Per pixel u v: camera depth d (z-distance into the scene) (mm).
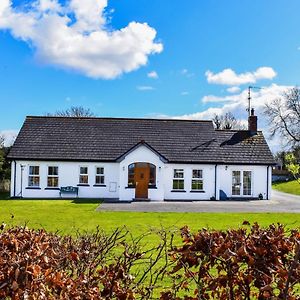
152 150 35219
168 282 6316
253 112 40875
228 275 3967
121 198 34750
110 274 4336
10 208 25969
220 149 38062
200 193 36406
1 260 3773
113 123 40031
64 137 38125
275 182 66188
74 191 36000
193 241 4176
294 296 3920
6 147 45188
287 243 4035
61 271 4066
